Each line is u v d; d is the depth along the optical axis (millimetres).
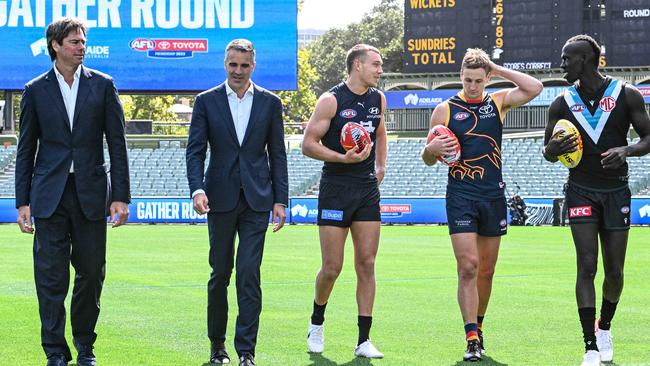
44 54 33031
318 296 7770
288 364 7199
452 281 13445
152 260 17109
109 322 9383
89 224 6809
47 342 6695
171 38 33250
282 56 33469
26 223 6762
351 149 7387
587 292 6996
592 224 7117
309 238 23500
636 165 37250
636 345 8039
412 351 7773
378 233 7652
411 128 48812
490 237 7625
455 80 47188
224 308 7230
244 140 7109
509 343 8148
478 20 42219
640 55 39656
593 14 40094
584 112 7148
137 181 37594
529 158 39344
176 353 7652
